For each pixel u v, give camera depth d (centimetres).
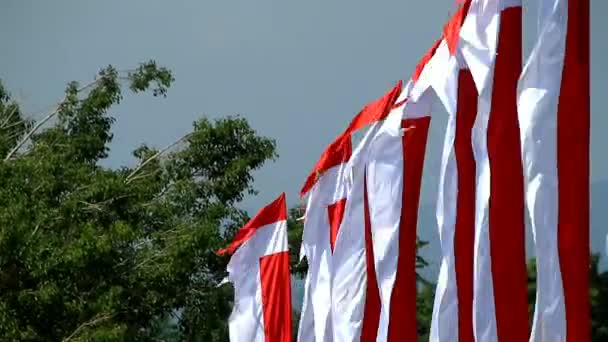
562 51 3084
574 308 3052
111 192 6562
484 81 3198
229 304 7281
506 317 3173
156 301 6550
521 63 3206
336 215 4172
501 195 3183
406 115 3653
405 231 3678
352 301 3909
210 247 6538
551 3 3095
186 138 7206
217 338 6981
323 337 4166
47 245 6012
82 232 6194
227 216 7012
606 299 8344
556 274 3058
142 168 7212
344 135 4084
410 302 3684
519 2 3198
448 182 3331
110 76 7544
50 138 7375
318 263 4212
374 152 3700
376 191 3694
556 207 3064
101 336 5903
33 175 6506
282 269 4684
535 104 3081
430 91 3606
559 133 3072
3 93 7506
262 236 4719
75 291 6222
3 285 6081
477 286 3197
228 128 7169
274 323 4681
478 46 3219
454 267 3319
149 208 6788
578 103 3077
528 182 3083
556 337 3056
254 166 7225
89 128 7512
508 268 3177
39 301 5988
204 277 6856
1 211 5981
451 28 3262
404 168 3672
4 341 5925
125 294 6444
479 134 3209
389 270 3675
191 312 6744
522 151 3095
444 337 3322
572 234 3058
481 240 3191
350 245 3916
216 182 7125
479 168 3209
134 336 6512
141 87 7512
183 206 7000
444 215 3338
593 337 8200
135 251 6569
